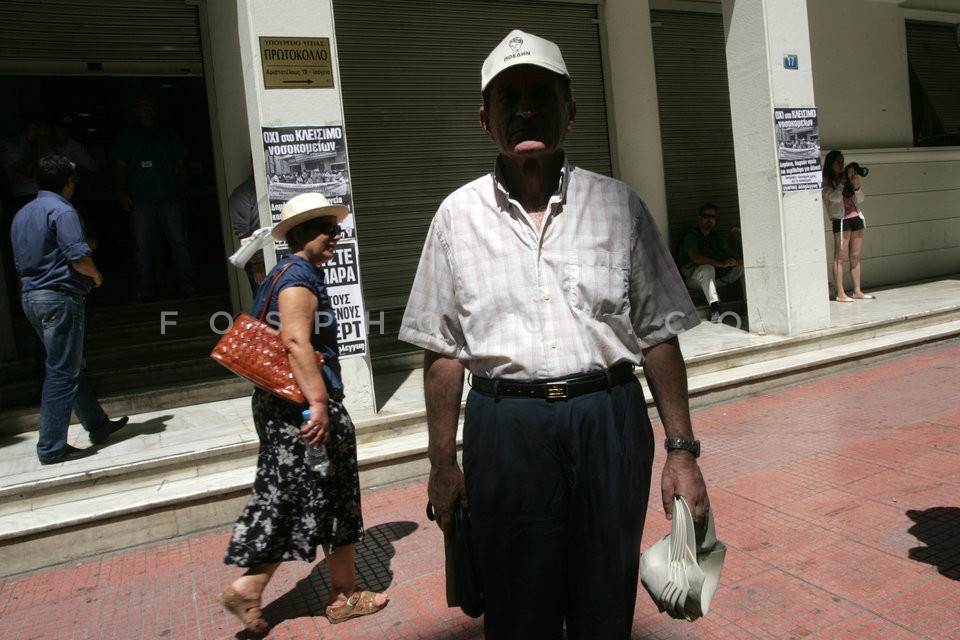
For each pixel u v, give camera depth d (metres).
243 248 3.34
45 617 3.39
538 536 1.85
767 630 2.83
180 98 7.64
